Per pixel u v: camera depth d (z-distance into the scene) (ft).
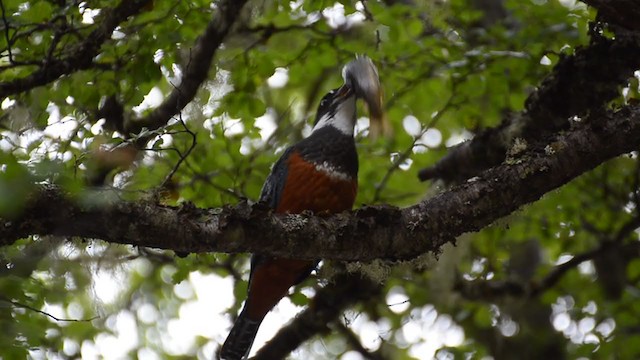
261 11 38.81
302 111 52.60
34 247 34.27
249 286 37.11
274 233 26.91
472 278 49.44
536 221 46.16
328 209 35.63
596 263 50.75
